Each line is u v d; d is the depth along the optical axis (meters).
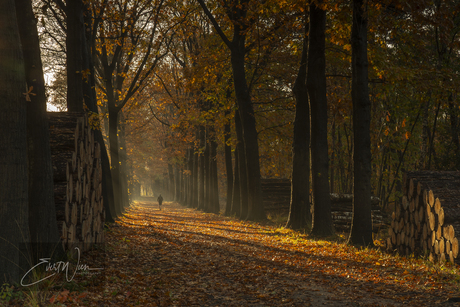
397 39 14.66
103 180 16.61
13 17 5.45
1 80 5.29
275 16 15.65
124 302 5.55
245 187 22.88
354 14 11.21
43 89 6.77
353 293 6.41
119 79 23.36
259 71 22.53
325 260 9.36
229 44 19.92
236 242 12.85
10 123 5.32
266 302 5.98
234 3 19.03
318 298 6.15
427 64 13.70
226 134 27.33
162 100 29.06
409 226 10.10
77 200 7.91
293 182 16.69
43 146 6.63
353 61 11.45
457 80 13.18
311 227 15.42
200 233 15.60
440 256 8.53
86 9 15.62
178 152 40.66
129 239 12.02
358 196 11.38
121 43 19.16
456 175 9.92
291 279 7.53
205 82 22.80
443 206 8.40
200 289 6.67
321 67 13.84
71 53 12.81
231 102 23.41
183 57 27.22
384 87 14.75
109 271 7.28
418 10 10.23
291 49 19.00
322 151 14.03
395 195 23.16
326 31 14.05
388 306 5.60
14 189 5.32
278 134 25.70
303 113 16.83
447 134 18.89
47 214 6.54
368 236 11.29
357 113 11.40
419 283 6.83
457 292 6.04
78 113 8.48
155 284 6.84
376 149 19.86
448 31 10.86
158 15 18.55
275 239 13.63
